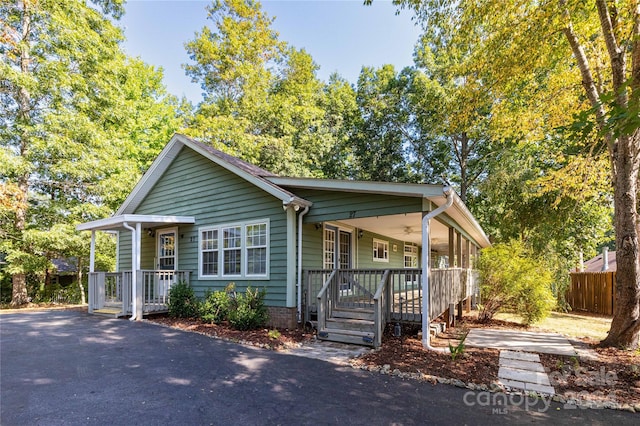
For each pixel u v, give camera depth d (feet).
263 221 28.25
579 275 46.19
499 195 50.44
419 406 12.51
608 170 30.99
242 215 29.66
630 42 22.62
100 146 47.03
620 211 22.07
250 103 69.36
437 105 59.52
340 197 25.62
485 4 23.90
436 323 25.34
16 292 44.14
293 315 25.95
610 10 22.79
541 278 30.76
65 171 42.78
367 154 76.84
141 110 65.26
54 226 43.11
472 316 36.17
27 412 11.64
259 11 72.28
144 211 38.17
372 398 13.20
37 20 42.75
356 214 24.77
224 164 29.81
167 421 11.13
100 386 14.05
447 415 11.81
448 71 31.73
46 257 46.88
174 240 34.96
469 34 26.78
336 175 79.92
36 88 41.50
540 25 22.59
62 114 42.98
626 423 11.37
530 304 30.32
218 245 31.12
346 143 80.59
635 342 20.94
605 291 40.60
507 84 28.07
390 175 76.23
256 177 27.35
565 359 18.42
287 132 70.08
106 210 47.65
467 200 69.77
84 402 12.49
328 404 12.60
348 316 23.86
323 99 79.56
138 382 14.52
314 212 26.84
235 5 70.38
